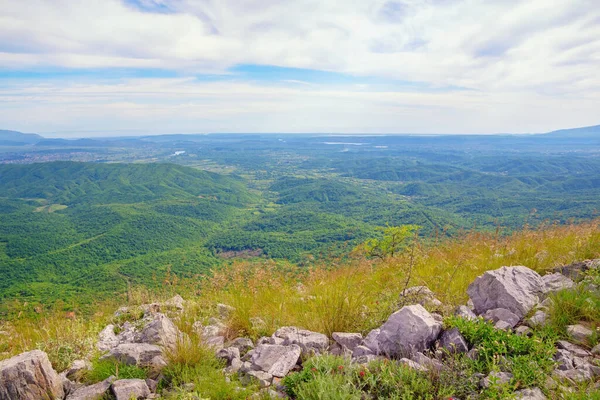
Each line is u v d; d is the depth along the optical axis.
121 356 5.08
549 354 3.99
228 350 5.20
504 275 5.80
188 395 4.00
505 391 3.33
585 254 7.35
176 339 5.08
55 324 6.80
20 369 4.28
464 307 5.58
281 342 5.35
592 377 3.64
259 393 4.05
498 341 4.30
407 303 6.02
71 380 5.05
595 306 4.82
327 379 3.82
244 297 7.26
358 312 5.98
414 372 3.91
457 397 3.64
